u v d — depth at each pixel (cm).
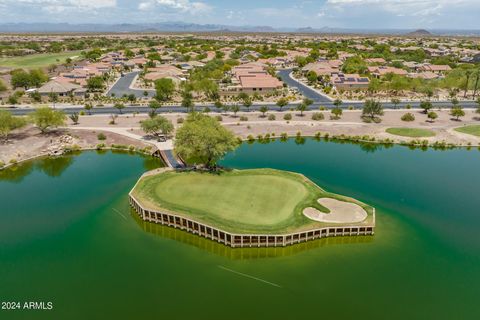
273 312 3756
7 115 8906
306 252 4831
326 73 18800
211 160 7362
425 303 3912
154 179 6412
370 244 4984
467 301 3941
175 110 12538
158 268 4475
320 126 10819
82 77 17012
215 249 4916
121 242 5012
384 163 8056
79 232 5219
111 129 10119
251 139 9806
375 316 3734
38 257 4628
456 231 5275
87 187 6725
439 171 7600
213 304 3859
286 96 14862
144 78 17325
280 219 5206
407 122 11231
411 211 5834
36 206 5972
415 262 4597
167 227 5344
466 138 9750
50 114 9356
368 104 11494
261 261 4650
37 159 8238
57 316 3688
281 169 7606
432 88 15112
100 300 3906
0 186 6806
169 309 3781
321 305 3869
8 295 3972
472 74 15600
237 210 5412
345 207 5638
